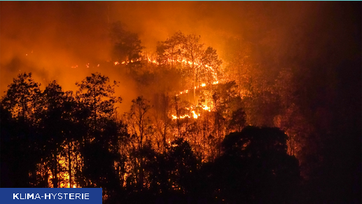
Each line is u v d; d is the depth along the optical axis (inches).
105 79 1059.9
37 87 981.8
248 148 994.1
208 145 1234.0
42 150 929.5
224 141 1050.7
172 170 1014.4
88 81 1042.7
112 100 1058.1
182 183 997.8
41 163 941.2
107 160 971.3
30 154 901.2
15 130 884.0
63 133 957.8
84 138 994.1
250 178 957.2
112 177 978.7
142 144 1117.7
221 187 991.0
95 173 963.3
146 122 1210.6
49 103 988.6
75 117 990.4
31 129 911.7
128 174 1058.7
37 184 929.5
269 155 981.2
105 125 1014.4
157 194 1004.6
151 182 1020.5
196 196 981.2
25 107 959.0
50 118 943.0
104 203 966.4
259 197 939.3
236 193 965.2
